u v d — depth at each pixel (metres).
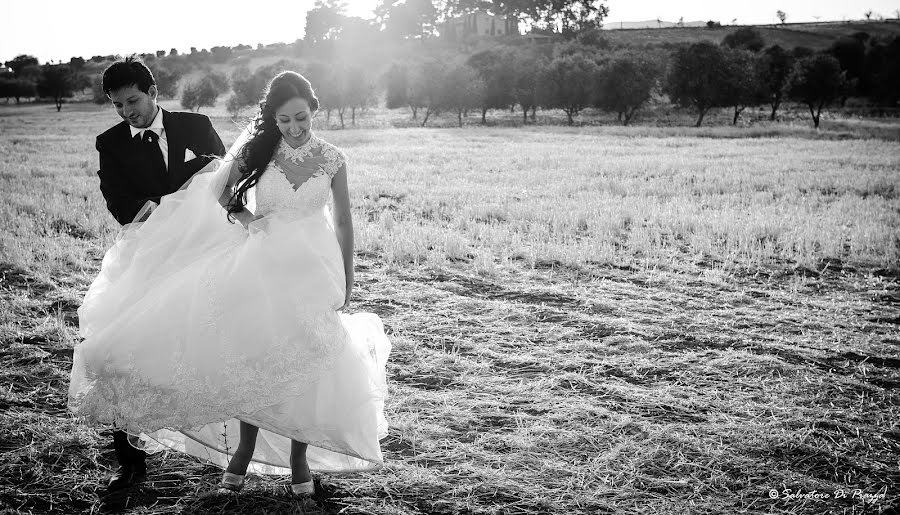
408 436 4.11
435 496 3.52
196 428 3.38
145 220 3.70
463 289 7.42
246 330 3.30
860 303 7.04
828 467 3.80
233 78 76.25
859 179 17.03
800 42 121.25
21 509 3.34
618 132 44.97
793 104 70.75
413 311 6.57
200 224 3.56
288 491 3.58
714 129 45.59
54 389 4.64
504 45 124.00
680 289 7.49
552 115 70.06
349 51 137.12
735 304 7.03
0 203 12.14
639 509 3.39
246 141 3.53
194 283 3.39
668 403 4.54
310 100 3.42
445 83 60.62
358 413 3.42
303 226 3.49
